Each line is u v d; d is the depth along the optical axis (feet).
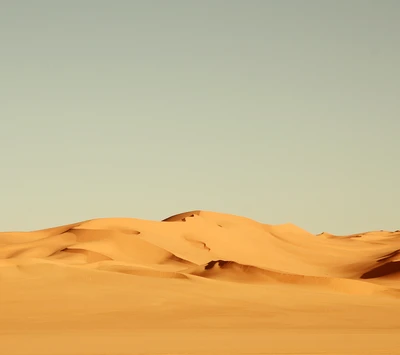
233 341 159.94
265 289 302.04
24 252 546.26
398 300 315.17
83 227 605.73
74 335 175.42
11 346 146.10
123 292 261.44
